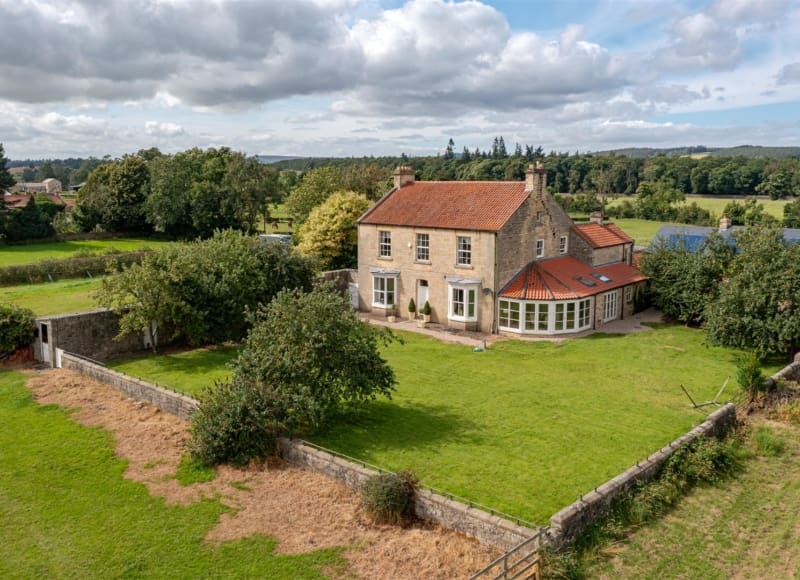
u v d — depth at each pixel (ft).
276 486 61.21
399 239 140.97
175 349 115.75
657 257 146.61
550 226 139.54
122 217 296.71
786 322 99.09
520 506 56.65
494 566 47.21
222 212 285.02
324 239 180.14
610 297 138.62
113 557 50.55
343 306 78.18
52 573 48.75
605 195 471.21
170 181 284.61
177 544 52.11
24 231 266.36
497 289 127.65
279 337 74.18
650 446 70.44
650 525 54.54
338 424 77.30
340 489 60.03
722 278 128.36
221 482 62.34
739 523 55.42
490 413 81.66
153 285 103.86
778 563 49.49
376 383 77.92
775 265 103.45
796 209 286.66
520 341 122.01
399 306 143.23
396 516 54.34
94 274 203.92
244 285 115.65
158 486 61.77
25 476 64.08
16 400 84.94
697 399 87.61
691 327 134.51
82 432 74.43
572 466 65.16
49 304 149.69
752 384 82.74
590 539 51.01
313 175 250.78
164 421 77.41
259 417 66.08
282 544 51.88
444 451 69.10
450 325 133.39
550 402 86.17
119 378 87.97
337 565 48.91
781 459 68.69
